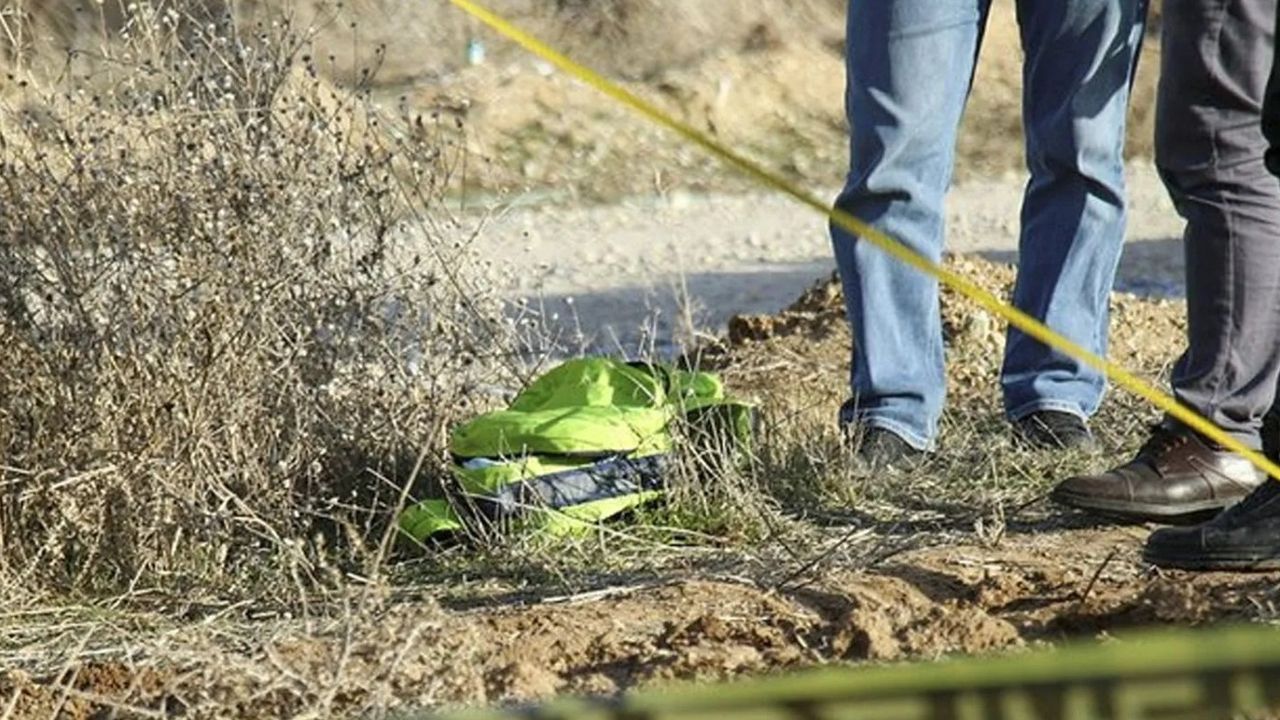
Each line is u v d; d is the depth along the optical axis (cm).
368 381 1052
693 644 795
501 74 3984
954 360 1454
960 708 305
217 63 1063
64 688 749
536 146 3738
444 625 760
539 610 855
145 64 1040
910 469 1102
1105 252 1152
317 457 1012
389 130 1327
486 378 1109
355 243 1055
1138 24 1137
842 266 1120
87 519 948
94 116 1011
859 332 1115
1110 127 1138
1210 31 911
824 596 858
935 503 1058
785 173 3878
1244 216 927
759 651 781
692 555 973
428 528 988
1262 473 956
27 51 1148
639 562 967
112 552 945
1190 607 788
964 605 832
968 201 3406
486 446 1013
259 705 720
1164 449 961
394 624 749
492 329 1118
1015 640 773
